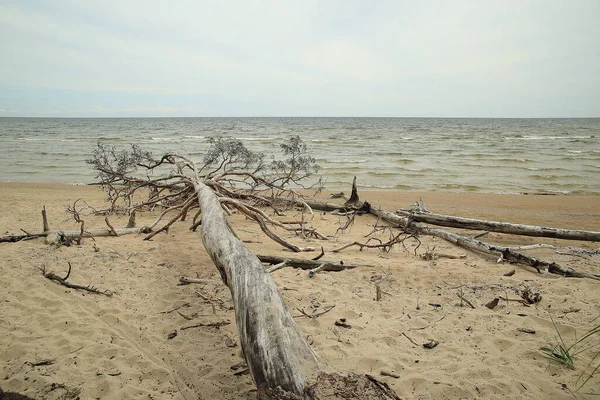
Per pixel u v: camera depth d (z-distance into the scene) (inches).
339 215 362.9
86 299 153.5
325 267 193.5
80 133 1782.7
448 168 719.7
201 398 97.8
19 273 176.1
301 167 407.8
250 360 88.0
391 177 630.5
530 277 190.9
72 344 119.9
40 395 95.0
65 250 213.3
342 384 76.5
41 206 367.2
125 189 362.3
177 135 1680.6
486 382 104.8
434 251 243.0
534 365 113.1
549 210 396.8
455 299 161.8
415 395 99.7
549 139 1515.7
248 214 239.9
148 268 191.9
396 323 139.6
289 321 96.0
